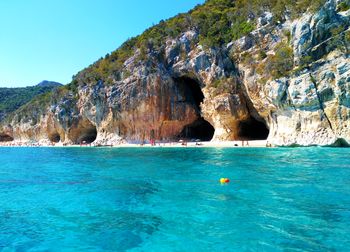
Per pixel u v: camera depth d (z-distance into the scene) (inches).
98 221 360.5
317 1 1359.5
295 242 279.6
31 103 3688.5
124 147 2054.6
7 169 881.5
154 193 500.4
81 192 527.2
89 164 988.6
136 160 1071.0
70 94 2790.4
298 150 1172.5
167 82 2144.4
